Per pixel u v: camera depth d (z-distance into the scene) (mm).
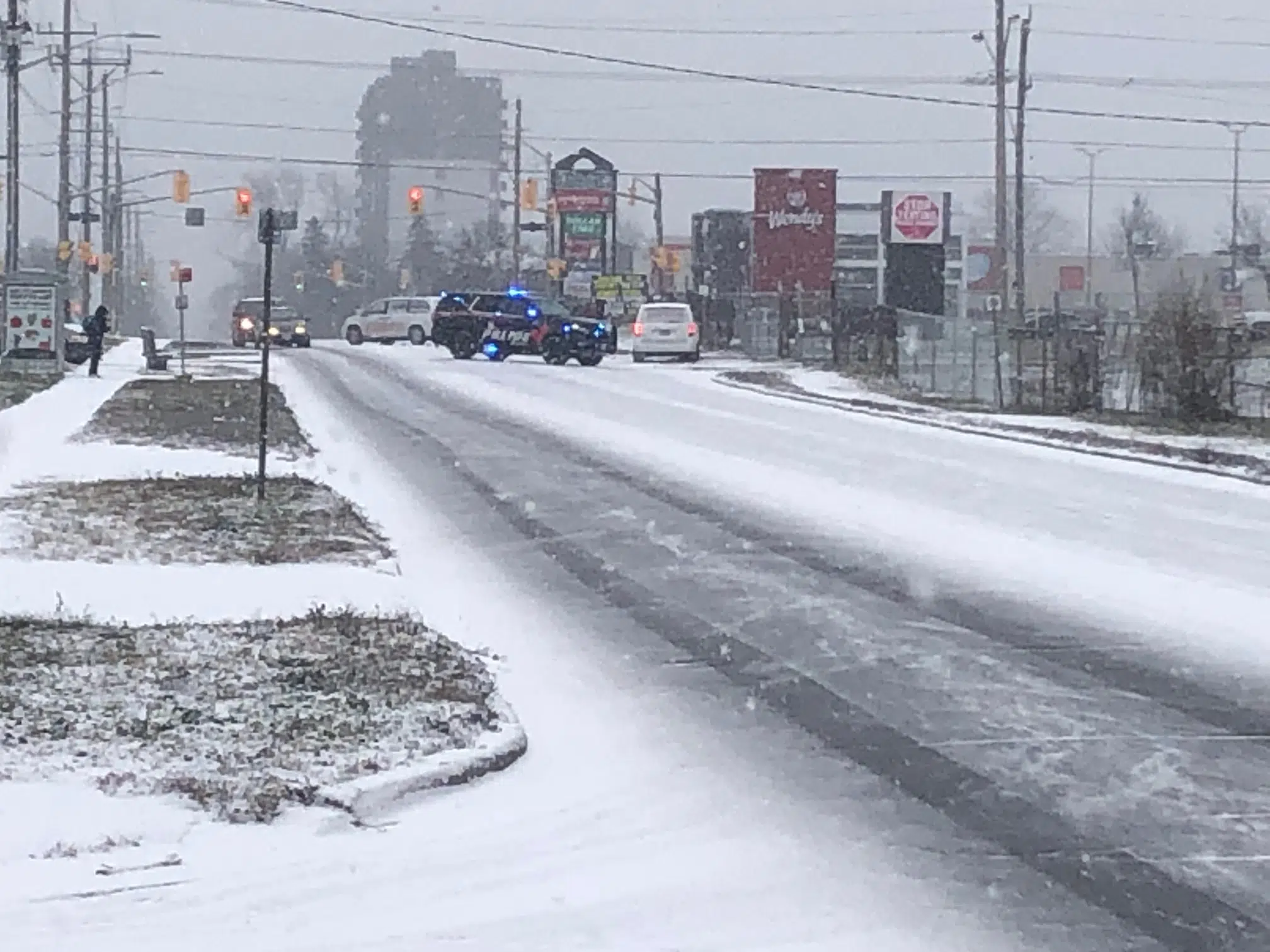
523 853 7918
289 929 6895
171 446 24438
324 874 7570
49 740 9336
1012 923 7047
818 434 29219
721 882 7523
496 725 9953
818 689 11156
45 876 7422
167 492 19312
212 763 9008
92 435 25641
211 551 15766
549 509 19734
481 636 12836
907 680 11422
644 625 13242
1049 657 12141
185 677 10797
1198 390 30938
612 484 22062
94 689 10445
